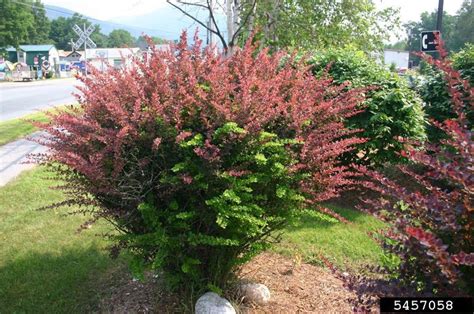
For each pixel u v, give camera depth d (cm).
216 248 295
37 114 1184
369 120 559
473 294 200
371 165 620
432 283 201
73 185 292
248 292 317
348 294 335
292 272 373
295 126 292
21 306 329
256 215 286
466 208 198
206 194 276
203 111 277
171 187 271
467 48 736
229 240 268
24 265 385
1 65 4253
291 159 292
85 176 287
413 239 199
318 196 304
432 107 675
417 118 579
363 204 573
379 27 1148
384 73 615
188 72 297
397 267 234
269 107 287
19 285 355
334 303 322
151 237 269
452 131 223
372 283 218
